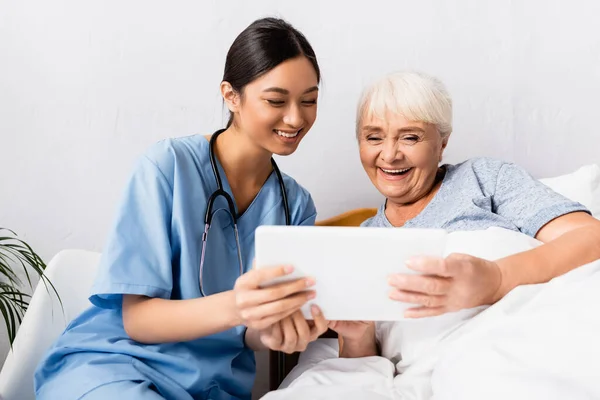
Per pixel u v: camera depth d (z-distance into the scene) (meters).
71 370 1.03
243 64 1.09
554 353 0.84
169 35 1.61
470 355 0.90
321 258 0.82
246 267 1.22
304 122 1.11
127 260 1.05
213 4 1.60
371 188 1.69
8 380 1.14
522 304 0.98
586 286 0.93
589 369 0.81
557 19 1.65
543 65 1.66
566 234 1.10
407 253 0.82
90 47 1.60
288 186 1.33
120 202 1.10
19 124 1.61
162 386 1.03
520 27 1.65
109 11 1.59
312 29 1.63
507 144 1.69
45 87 1.60
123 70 1.61
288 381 1.23
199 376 1.09
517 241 1.13
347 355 1.21
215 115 1.64
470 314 1.06
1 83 1.59
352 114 1.66
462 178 1.34
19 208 1.63
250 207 1.24
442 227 1.28
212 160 1.18
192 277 1.11
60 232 1.64
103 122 1.62
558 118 1.69
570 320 0.87
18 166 1.62
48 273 1.26
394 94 1.27
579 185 1.50
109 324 1.13
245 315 0.85
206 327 0.97
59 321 1.24
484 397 0.83
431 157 1.31
